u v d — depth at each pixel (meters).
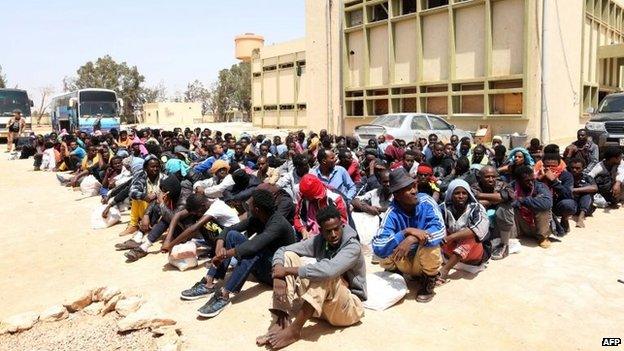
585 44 19.42
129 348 3.71
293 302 4.16
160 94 86.31
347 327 4.06
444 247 5.08
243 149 10.27
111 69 76.56
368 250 5.88
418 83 19.16
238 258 4.49
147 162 6.73
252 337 3.96
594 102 20.78
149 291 4.95
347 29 22.16
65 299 4.45
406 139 13.79
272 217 4.62
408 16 19.28
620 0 23.16
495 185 5.82
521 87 16.14
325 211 3.90
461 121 17.81
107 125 26.38
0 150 24.45
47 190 11.34
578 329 3.93
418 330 3.98
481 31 17.06
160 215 6.41
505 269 5.30
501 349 3.66
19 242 6.89
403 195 4.41
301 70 34.78
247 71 66.25
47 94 65.94
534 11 15.59
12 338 3.92
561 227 6.43
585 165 8.37
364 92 21.67
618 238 6.36
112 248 6.43
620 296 4.54
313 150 10.17
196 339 3.94
